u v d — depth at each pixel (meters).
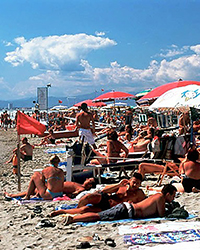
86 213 6.68
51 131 22.36
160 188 8.44
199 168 8.22
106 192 7.03
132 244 5.51
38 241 5.97
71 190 8.71
